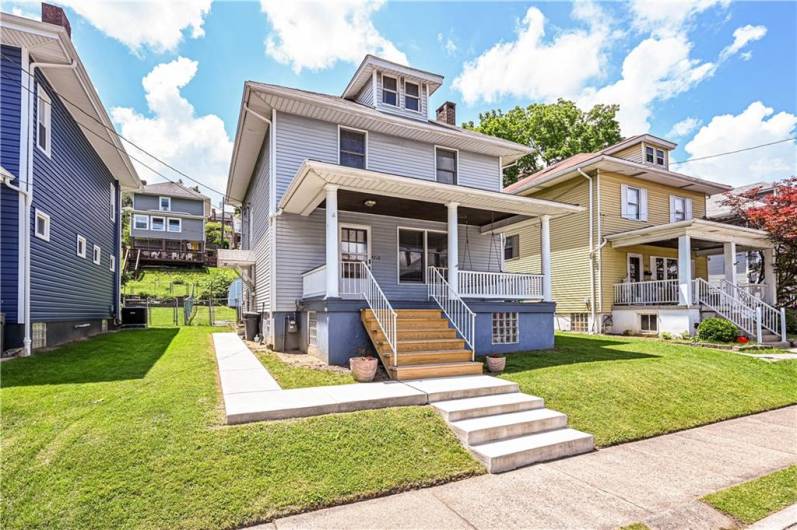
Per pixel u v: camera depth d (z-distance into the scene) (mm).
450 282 9172
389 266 11305
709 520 3293
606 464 4422
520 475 4086
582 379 6855
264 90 9242
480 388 5828
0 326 6965
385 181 7977
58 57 7984
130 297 25453
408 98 12523
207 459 3631
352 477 3703
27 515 2818
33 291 7961
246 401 4922
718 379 7727
